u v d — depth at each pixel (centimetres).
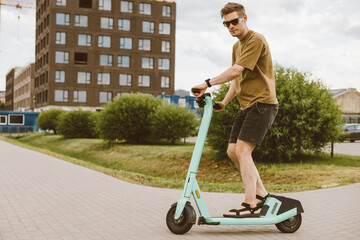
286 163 1248
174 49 6756
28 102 8662
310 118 1227
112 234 404
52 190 714
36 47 7406
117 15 6469
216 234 401
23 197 633
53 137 3734
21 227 433
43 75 6744
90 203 589
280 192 723
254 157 1307
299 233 412
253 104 405
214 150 1438
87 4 6378
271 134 1204
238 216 400
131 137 2427
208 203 594
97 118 2572
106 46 6419
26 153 1756
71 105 6231
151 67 6638
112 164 1953
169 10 6738
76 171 1059
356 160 1316
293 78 1277
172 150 1803
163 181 945
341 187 755
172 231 402
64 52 6231
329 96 1287
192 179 397
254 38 392
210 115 405
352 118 5422
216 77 386
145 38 6612
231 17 394
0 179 853
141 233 407
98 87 6359
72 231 417
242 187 823
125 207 559
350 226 446
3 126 5559
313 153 1434
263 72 402
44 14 6675
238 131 420
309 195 667
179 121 2248
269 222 400
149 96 2494
